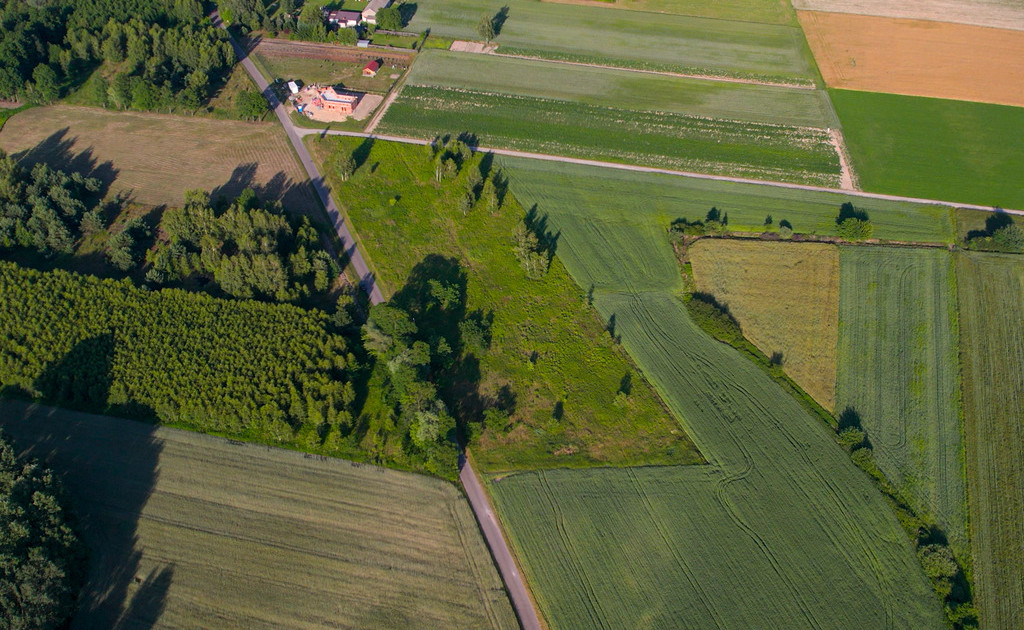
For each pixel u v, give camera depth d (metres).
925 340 98.56
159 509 77.25
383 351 92.56
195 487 79.50
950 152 134.75
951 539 77.69
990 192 125.44
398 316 94.00
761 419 89.12
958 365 95.44
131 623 68.19
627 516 78.94
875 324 100.69
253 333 92.31
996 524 78.81
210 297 95.94
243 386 86.19
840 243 113.94
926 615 71.00
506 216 118.06
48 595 63.31
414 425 83.12
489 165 128.88
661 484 82.25
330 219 116.81
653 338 99.00
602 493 81.19
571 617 70.31
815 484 82.31
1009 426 88.38
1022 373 94.56
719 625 69.94
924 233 116.12
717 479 82.81
